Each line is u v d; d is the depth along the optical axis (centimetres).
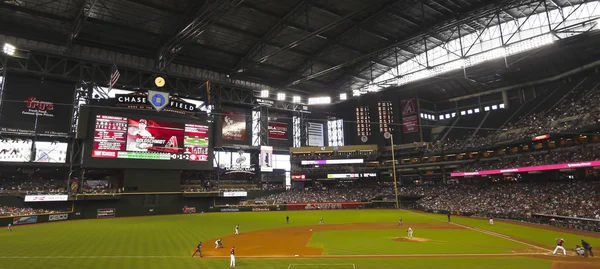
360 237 3316
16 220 4512
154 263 2112
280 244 2952
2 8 4591
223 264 2100
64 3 4622
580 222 3862
